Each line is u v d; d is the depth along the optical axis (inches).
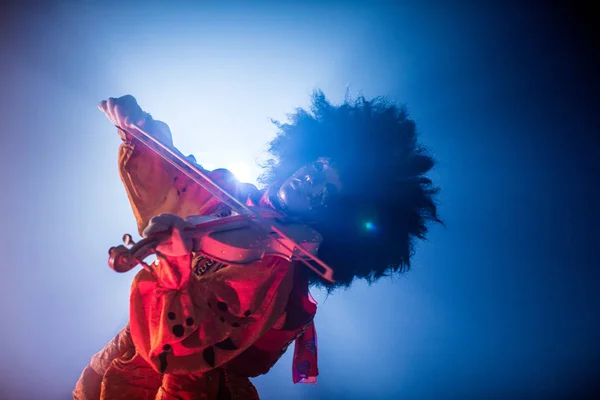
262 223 110.1
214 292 109.1
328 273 108.2
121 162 127.7
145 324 107.3
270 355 121.3
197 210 130.9
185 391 111.0
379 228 133.6
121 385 117.6
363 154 136.6
